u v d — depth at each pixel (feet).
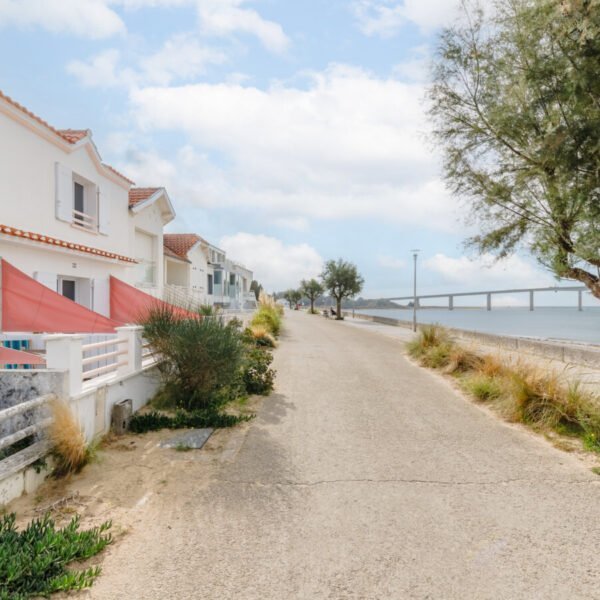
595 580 9.72
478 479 15.31
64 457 14.96
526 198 26.91
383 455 17.66
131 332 22.50
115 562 10.27
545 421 21.21
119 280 40.01
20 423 15.47
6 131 28.32
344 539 11.33
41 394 15.57
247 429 20.88
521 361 27.35
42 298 25.63
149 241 58.85
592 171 20.31
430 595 9.16
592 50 19.10
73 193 35.88
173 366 24.54
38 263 29.81
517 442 19.40
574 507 13.21
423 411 24.52
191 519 12.34
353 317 152.56
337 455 17.61
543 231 27.58
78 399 16.67
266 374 29.12
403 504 13.35
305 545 11.03
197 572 9.89
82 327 25.90
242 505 13.21
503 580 9.69
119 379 20.47
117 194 44.75
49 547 10.27
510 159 26.96
